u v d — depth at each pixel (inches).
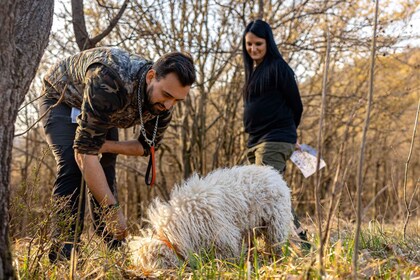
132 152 135.6
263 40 164.9
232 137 328.8
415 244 144.6
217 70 305.6
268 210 128.4
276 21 281.4
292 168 371.6
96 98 115.0
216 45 296.5
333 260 104.6
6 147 85.6
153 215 125.5
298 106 166.2
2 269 81.4
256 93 165.6
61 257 113.6
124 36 265.7
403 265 106.4
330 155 371.2
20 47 96.0
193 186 126.3
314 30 312.2
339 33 296.2
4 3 82.2
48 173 347.3
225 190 124.5
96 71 116.7
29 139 332.5
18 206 106.2
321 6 286.0
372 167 438.9
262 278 103.3
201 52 277.0
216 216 119.3
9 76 86.0
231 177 128.7
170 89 114.5
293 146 163.8
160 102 117.9
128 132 363.6
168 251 117.3
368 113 73.8
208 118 362.0
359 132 384.2
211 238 119.5
